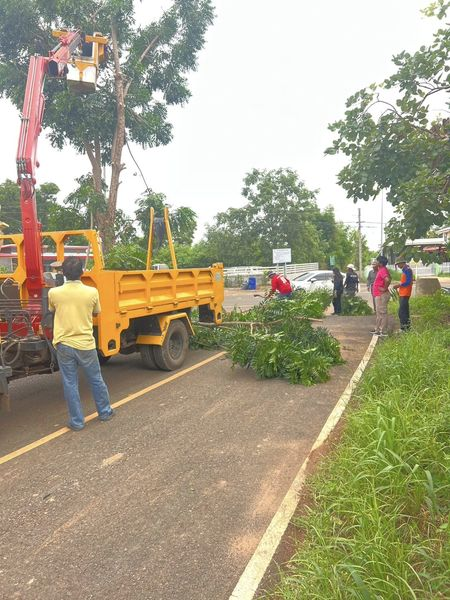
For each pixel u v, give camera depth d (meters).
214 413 5.90
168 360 8.09
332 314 16.31
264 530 3.40
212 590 2.84
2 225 6.98
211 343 10.02
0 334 5.97
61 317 5.34
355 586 2.51
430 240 13.83
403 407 4.67
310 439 4.98
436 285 19.22
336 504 3.26
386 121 10.42
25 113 6.50
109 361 9.17
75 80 7.68
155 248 9.61
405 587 2.46
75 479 4.28
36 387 7.43
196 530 3.44
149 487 4.09
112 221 22.17
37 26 22.31
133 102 23.55
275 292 11.55
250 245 46.88
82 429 5.49
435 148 9.93
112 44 22.75
